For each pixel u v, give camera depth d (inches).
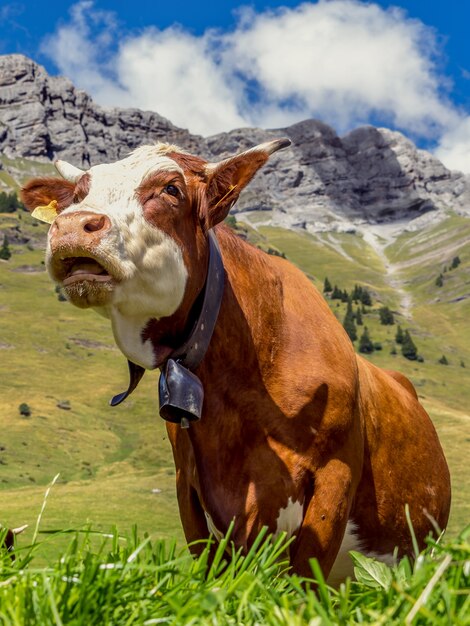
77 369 5590.6
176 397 174.1
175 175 171.3
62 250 154.6
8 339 5905.5
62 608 94.7
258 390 183.9
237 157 177.2
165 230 167.9
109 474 3858.3
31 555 123.4
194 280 176.1
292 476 180.7
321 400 186.7
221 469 182.1
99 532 126.6
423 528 233.9
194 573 114.2
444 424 4623.5
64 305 6865.2
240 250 196.2
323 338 198.2
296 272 217.2
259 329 189.5
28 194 202.7
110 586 99.5
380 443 218.7
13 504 3129.9
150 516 3021.7
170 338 177.0
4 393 4867.1
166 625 97.3
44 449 4077.3
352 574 216.5
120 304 165.0
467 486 3408.0
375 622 87.1
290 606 98.3
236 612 99.7
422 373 6274.6
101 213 159.5
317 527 181.5
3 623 90.7
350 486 189.2
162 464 4045.3
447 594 87.0
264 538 179.6
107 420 4736.7
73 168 200.4
